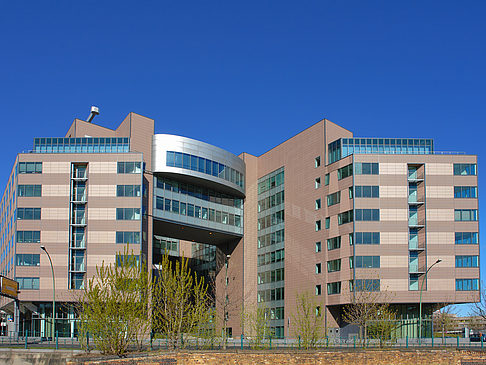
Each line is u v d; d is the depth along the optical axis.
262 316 67.38
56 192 81.69
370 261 79.62
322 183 88.06
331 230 84.56
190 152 90.00
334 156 86.88
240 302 98.31
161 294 38.59
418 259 81.12
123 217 81.06
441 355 42.31
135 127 87.25
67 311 79.44
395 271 79.75
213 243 109.06
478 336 86.06
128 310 31.77
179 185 91.31
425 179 82.81
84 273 79.56
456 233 81.75
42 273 79.31
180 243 121.12
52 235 80.44
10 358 39.22
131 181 82.19
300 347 46.41
